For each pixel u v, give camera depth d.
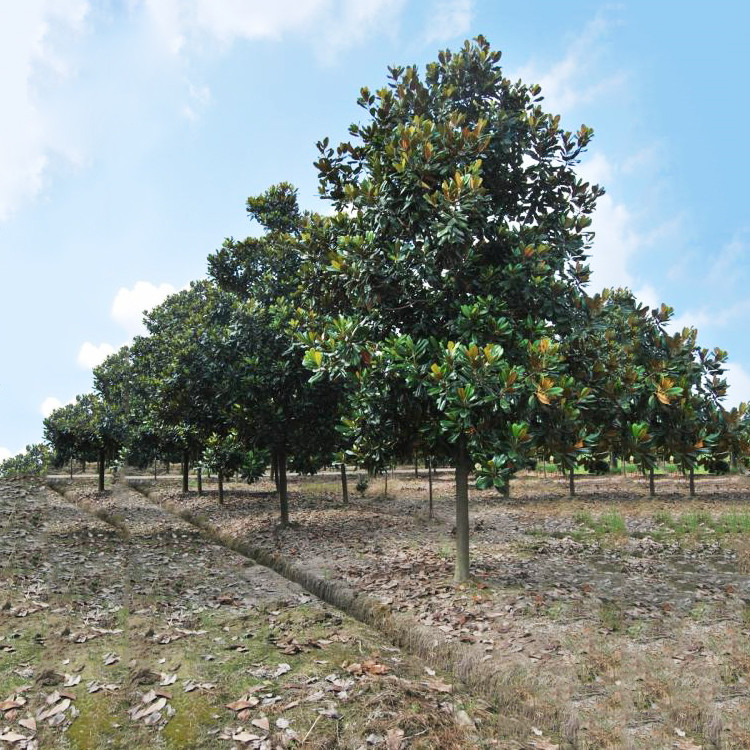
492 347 6.79
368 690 4.73
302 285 10.03
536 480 26.23
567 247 8.52
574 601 7.36
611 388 7.55
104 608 7.06
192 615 6.91
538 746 4.27
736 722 4.54
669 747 4.29
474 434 6.92
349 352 7.74
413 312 8.39
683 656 5.68
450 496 20.56
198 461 21.20
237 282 16.17
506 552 10.71
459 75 8.94
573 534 12.60
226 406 13.71
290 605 7.46
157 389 15.48
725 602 7.33
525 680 5.27
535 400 6.79
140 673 5.00
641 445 7.29
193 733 4.15
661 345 8.38
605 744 4.37
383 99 8.96
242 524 14.72
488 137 7.95
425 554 10.43
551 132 8.50
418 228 8.07
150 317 24.44
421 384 7.15
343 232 9.09
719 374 8.02
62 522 13.16
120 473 30.61
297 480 27.55
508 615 6.79
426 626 6.55
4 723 4.25
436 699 4.79
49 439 22.08
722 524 13.03
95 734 4.14
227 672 5.11
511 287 7.91
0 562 8.99
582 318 8.17
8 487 17.00
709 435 7.39
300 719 4.29
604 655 5.66
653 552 10.72
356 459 8.24
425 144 7.75
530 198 9.04
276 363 12.70
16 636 5.84
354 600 7.80
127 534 12.62
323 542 11.85
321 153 9.37
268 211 15.59
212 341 13.50
